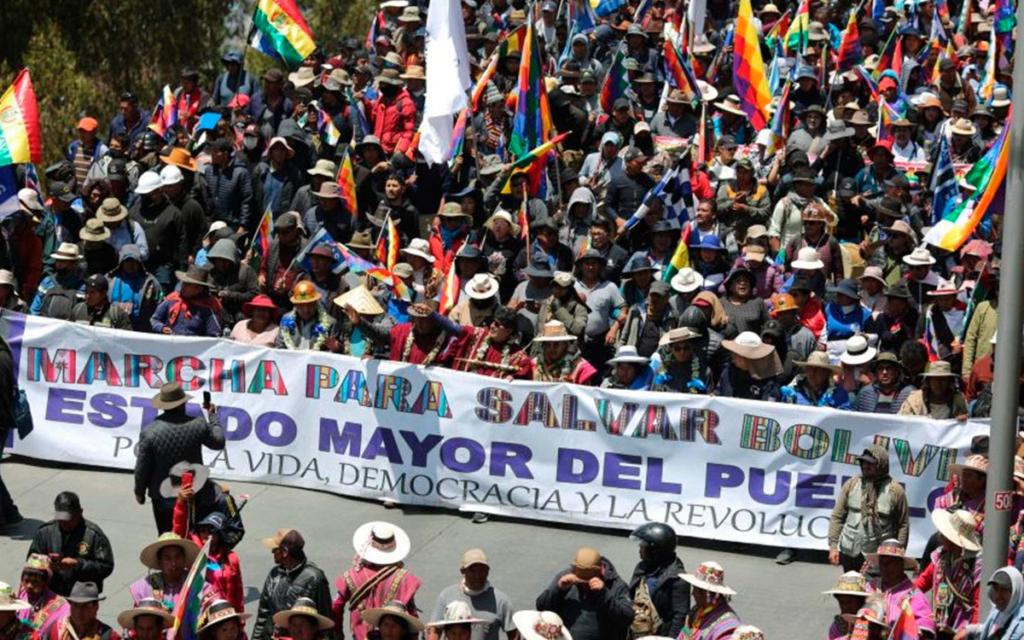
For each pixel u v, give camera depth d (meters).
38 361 24.92
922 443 21.61
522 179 27.91
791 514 22.12
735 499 22.28
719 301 23.62
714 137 31.09
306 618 17.16
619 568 21.73
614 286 24.69
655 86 32.50
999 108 33.12
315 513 23.44
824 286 25.39
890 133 31.61
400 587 18.41
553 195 28.91
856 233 28.28
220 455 24.36
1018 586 15.88
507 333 23.33
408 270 24.94
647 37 34.66
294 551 18.17
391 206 27.81
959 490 19.12
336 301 23.33
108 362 24.72
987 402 21.81
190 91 34.53
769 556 22.38
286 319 24.59
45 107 44.50
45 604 18.08
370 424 23.69
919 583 18.33
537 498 23.02
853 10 36.56
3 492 23.14
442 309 25.06
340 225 27.58
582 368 23.27
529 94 29.06
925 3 39.09
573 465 22.88
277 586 18.25
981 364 22.92
